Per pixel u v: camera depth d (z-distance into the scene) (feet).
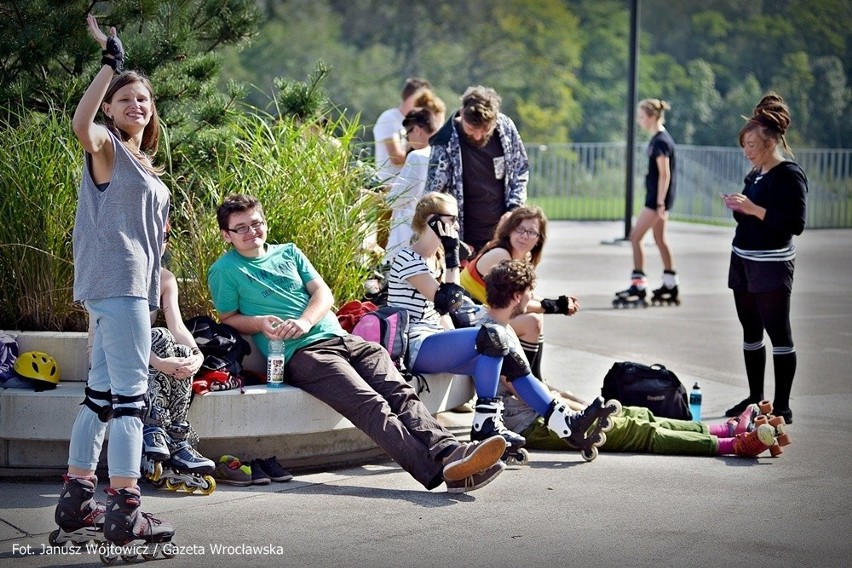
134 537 33.06
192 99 55.88
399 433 40.60
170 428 39.81
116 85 34.12
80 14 53.93
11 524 36.35
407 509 38.55
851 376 63.52
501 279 45.47
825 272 114.21
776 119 52.06
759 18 300.61
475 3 284.61
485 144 58.13
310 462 43.93
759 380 53.83
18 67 54.08
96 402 34.06
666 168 87.61
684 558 34.06
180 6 57.00
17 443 41.22
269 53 264.72
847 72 301.43
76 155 47.01
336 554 34.04
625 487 41.47
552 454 46.19
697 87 289.33
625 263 118.11
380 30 279.69
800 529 36.88
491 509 38.68
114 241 32.83
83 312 45.75
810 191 174.29
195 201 51.65
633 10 133.90
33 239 45.55
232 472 40.98
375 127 72.59
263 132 54.80
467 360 44.96
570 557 34.04
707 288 100.37
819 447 47.80
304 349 42.19
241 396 41.11
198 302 47.55
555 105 285.23
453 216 47.52
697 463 45.03
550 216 186.70
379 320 44.80
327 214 49.90
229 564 33.12
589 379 61.82
